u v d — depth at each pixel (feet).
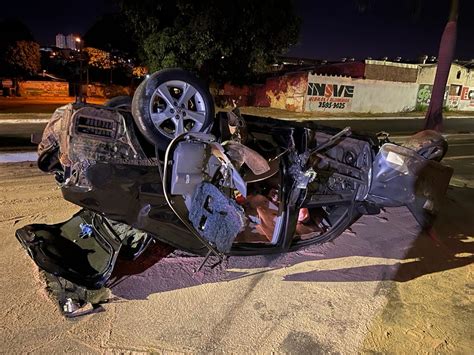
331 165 15.53
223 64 69.10
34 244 11.80
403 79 93.20
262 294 12.84
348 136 15.99
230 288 13.05
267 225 14.71
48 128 12.80
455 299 13.30
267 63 71.36
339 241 17.33
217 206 11.48
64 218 17.56
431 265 15.74
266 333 10.96
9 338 10.05
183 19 59.88
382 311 12.35
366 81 87.30
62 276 11.05
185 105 12.17
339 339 10.90
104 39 98.27
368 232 18.69
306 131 14.60
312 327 11.34
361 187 16.43
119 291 12.39
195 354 9.98
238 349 10.27
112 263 11.86
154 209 11.50
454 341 11.09
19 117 50.55
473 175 32.04
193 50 61.87
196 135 11.03
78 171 10.68
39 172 25.17
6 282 12.42
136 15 59.67
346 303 12.66
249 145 13.73
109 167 10.73
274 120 14.60
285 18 64.69
